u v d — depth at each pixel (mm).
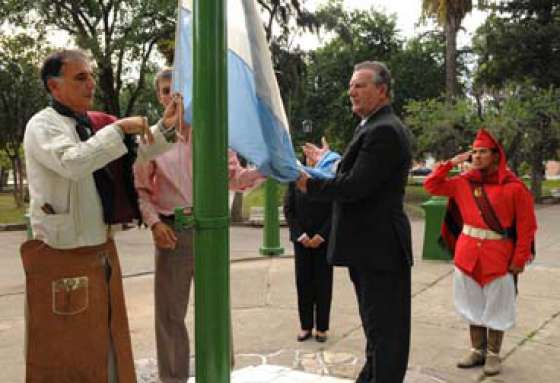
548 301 5891
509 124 18109
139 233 12242
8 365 4227
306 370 4012
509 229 4023
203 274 2307
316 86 26656
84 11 15680
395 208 2986
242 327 5074
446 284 6578
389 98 3061
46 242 2350
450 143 19016
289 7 16375
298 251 4641
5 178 31453
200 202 2281
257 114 2539
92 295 2412
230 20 2541
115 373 2504
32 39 16047
